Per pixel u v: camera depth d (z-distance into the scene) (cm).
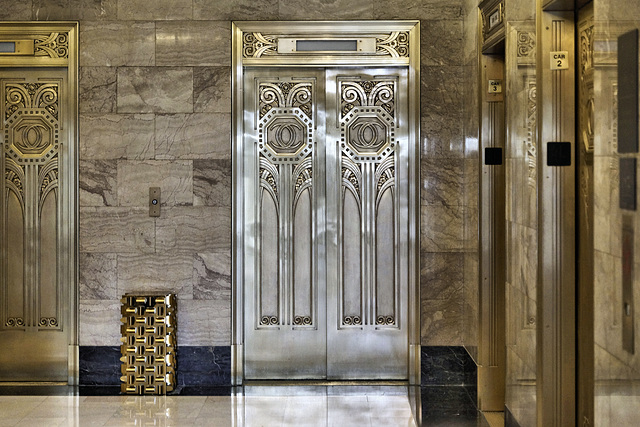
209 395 555
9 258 588
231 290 583
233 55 580
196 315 583
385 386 579
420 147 580
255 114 591
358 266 593
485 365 517
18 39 579
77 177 582
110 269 582
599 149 271
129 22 580
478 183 510
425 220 581
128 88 580
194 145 582
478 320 515
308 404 532
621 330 245
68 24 578
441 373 582
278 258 593
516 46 414
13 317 589
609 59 257
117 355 583
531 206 381
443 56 579
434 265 582
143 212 582
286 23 580
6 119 585
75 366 582
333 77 591
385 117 591
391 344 593
